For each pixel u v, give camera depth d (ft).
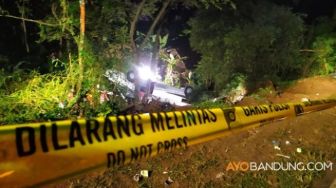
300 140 14.85
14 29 25.44
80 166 5.78
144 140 6.99
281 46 33.04
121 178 10.90
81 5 16.46
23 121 14.99
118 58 19.03
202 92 35.24
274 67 32.99
